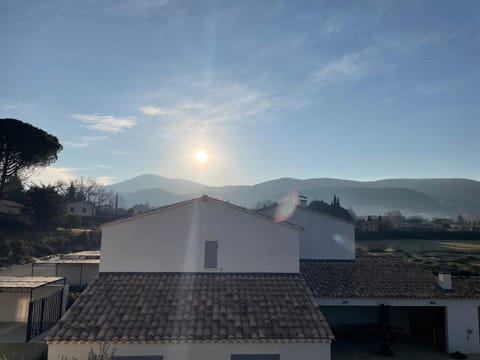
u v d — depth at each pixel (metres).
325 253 26.70
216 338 13.38
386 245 68.19
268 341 13.50
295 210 27.20
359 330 21.66
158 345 13.44
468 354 18.88
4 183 51.34
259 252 18.17
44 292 22.80
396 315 22.91
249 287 16.88
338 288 19.86
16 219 47.69
